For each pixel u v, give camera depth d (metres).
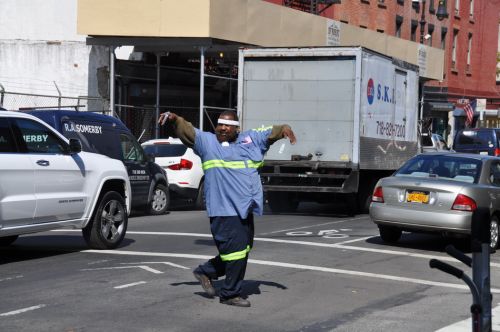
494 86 54.22
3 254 10.98
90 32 22.48
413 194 11.91
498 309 8.01
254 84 17.05
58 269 9.64
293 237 13.16
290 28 25.11
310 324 7.05
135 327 6.74
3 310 7.31
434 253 11.87
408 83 19.69
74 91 26.53
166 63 27.48
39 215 9.97
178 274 9.32
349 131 16.34
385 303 8.09
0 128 9.64
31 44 26.77
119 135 16.12
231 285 7.60
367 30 30.53
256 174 7.46
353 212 17.39
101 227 11.26
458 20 49.00
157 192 17.56
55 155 10.40
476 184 11.79
